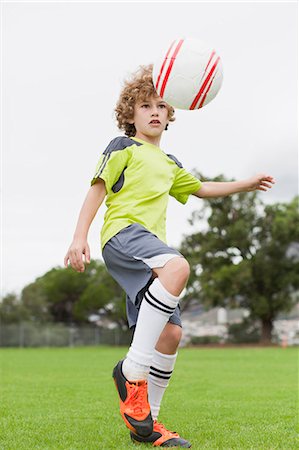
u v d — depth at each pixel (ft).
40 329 165.58
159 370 13.57
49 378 38.75
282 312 171.32
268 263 164.04
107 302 212.64
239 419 18.26
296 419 18.30
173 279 12.40
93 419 18.26
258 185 16.12
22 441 13.76
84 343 170.91
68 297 230.68
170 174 14.43
